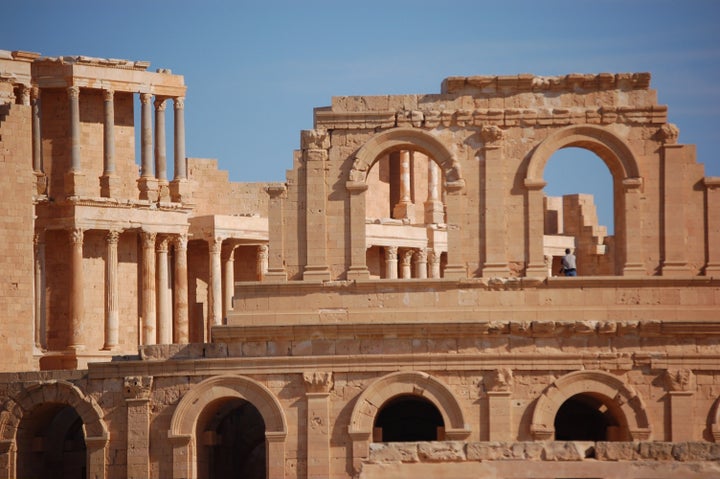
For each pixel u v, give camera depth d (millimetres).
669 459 97938
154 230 158250
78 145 154500
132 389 123375
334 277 125312
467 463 99062
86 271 155625
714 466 97062
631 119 125500
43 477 130625
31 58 154500
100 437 123875
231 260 164250
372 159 125938
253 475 140750
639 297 123250
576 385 121000
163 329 158625
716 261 124562
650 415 121000
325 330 121812
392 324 121250
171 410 123062
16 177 137250
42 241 154125
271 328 122250
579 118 125688
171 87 161500
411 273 172375
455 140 126000
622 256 125125
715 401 121188
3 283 136375
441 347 121562
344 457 121188
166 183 160875
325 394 121375
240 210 173125
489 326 121000
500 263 124750
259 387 121812
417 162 180750
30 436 128625
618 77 125625
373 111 126000
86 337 154750
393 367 121312
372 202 177000
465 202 125500
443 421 123562
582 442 99188
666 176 125000
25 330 137250
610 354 121188
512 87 126062
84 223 153625
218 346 123438
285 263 125625
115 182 156500
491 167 125375
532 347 121375
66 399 125375
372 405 121062
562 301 123250
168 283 160875
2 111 138125
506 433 120500
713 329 121062
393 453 99562
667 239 124562
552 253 176625
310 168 125688
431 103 126250
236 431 134250
